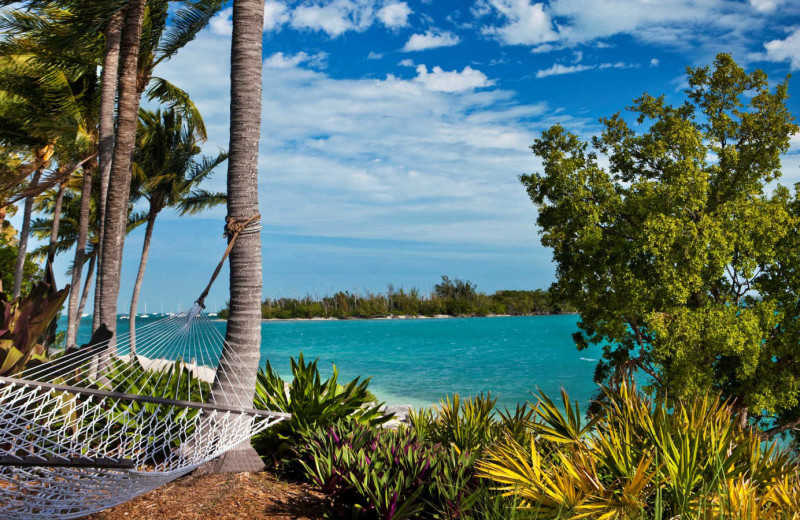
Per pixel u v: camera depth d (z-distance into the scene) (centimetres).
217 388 558
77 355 517
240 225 582
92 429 489
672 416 403
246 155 598
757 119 1280
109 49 1417
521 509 358
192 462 421
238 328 575
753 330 1123
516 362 3569
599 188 1278
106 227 1191
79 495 364
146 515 429
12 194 1655
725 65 1313
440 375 2872
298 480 525
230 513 435
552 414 440
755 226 1191
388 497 418
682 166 1189
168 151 2484
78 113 1734
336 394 731
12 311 582
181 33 1650
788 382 1157
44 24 1498
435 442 614
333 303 12550
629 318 1251
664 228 1124
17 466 357
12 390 399
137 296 2714
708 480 351
